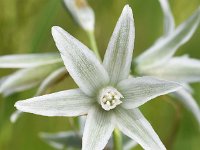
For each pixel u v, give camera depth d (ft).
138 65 0.73
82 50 0.58
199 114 0.75
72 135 0.80
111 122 0.59
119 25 0.58
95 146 0.58
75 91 0.59
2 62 0.70
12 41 0.99
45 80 0.70
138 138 0.58
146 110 1.04
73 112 0.59
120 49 0.59
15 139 0.99
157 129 1.04
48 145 1.02
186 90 0.75
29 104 0.57
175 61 0.73
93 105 0.60
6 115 0.93
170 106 1.04
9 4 0.99
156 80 0.58
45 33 0.91
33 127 1.01
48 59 0.71
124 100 0.60
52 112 0.58
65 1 0.74
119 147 0.64
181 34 0.72
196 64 0.74
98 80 0.60
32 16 0.99
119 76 0.60
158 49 0.73
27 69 0.72
